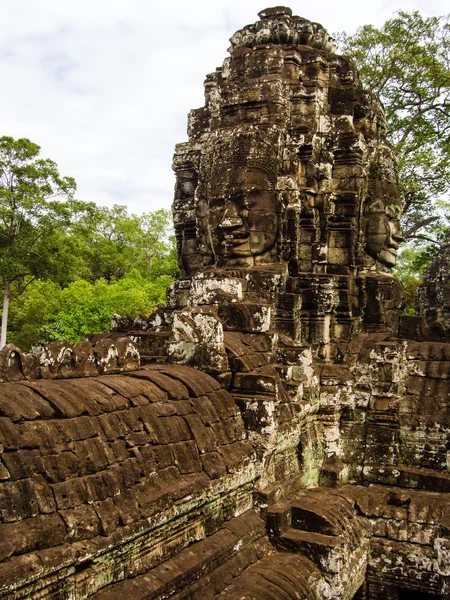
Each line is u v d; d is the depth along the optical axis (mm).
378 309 10289
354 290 10141
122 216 68938
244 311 7648
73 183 31688
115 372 5852
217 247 9891
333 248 10211
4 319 30562
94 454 4457
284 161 9930
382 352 8672
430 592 7461
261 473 6586
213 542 5535
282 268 9281
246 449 6395
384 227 10922
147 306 32312
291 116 10180
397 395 8594
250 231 9555
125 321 11195
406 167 20797
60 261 31984
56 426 4340
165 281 41969
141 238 66188
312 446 8195
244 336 7570
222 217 9680
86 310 30375
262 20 10758
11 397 4270
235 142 9695
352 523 7297
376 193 11023
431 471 8227
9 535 3621
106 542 4152
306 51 10508
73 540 3986
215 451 5875
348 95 10734
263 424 6594
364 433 8656
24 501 3812
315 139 10008
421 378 8992
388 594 7691
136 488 4684
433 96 20203
